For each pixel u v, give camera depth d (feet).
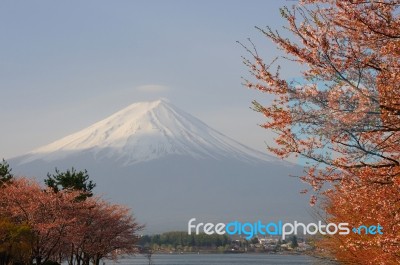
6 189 125.90
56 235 128.88
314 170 34.14
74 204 134.21
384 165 32.40
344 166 32.83
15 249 113.19
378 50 32.99
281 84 33.27
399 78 32.01
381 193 32.86
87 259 161.27
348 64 32.37
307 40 32.96
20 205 124.77
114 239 162.50
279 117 32.91
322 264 67.15
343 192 35.04
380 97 31.40
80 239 144.56
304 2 33.45
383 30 32.48
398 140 32.68
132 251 174.60
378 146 32.68
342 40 33.09
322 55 32.65
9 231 112.78
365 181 32.60
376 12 32.55
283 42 33.37
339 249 53.26
